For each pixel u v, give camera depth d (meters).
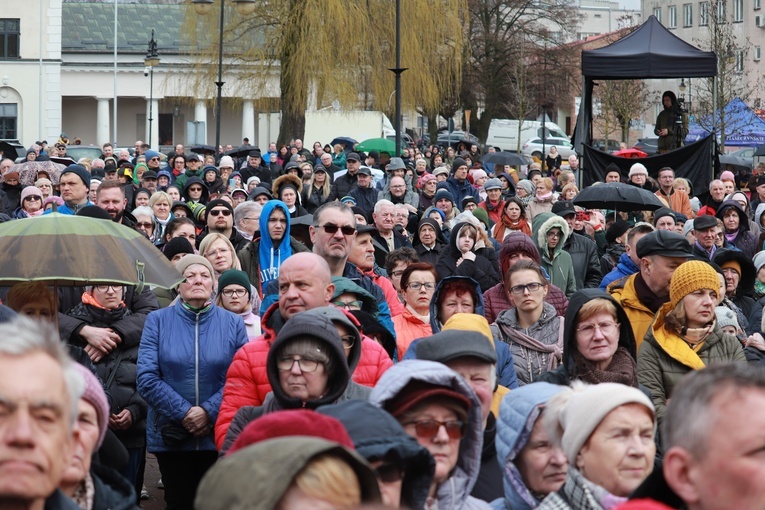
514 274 14.40
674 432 6.25
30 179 33.41
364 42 70.81
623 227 26.72
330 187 41.78
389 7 71.81
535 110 128.12
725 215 27.58
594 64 46.44
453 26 73.56
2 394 5.73
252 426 6.33
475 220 23.88
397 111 42.62
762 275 21.59
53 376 5.87
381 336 13.77
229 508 5.07
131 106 133.12
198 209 27.52
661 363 13.38
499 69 118.06
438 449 7.96
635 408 7.88
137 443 14.79
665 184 34.22
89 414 7.64
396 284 19.64
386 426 6.96
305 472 5.17
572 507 7.85
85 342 14.62
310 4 70.19
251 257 19.30
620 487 7.80
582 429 7.84
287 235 19.23
